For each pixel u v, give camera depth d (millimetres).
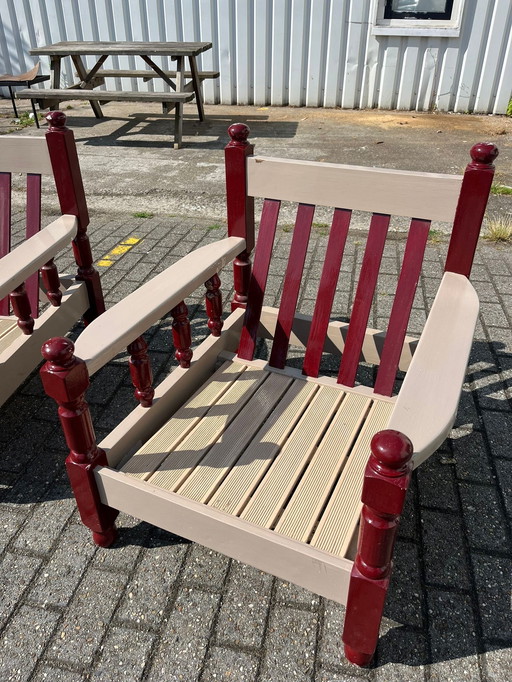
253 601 1607
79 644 1515
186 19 7246
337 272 1957
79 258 2469
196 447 1708
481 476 1989
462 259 1781
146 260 3619
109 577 1680
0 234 2434
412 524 1820
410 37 6836
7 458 2107
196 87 6586
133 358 1720
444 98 7191
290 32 7109
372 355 2229
